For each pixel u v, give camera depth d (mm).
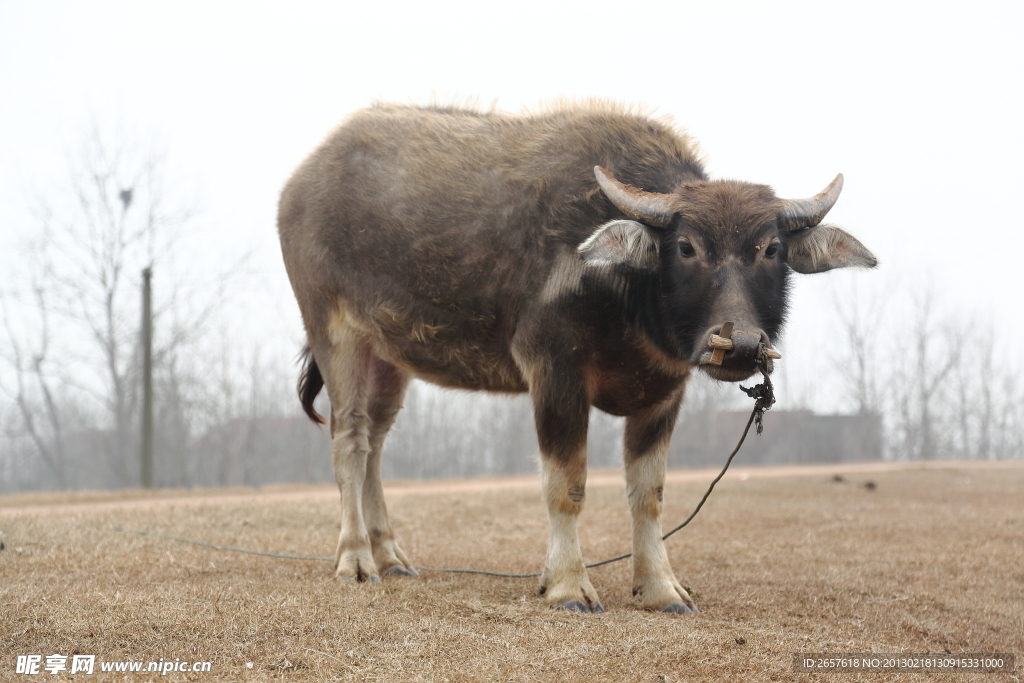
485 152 6246
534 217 5762
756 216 5027
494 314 5887
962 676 4340
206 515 9930
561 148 5965
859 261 5375
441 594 5547
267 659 4070
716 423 48281
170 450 38344
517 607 5176
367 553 6312
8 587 5344
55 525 8484
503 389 6199
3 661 3986
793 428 47312
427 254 6129
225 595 5227
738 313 4758
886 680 4152
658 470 5797
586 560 7336
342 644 4328
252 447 39906
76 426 48250
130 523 8891
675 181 5699
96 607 4820
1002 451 47938
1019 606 5949
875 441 44219
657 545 5688
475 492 14508
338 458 6602
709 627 4930
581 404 5504
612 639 4512
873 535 9133
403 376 7270
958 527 9875
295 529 9078
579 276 5430
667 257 5188
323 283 6773
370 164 6645
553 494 5496
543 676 3941
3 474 50719
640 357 5516
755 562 7289
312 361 7512
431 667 4020
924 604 5918
